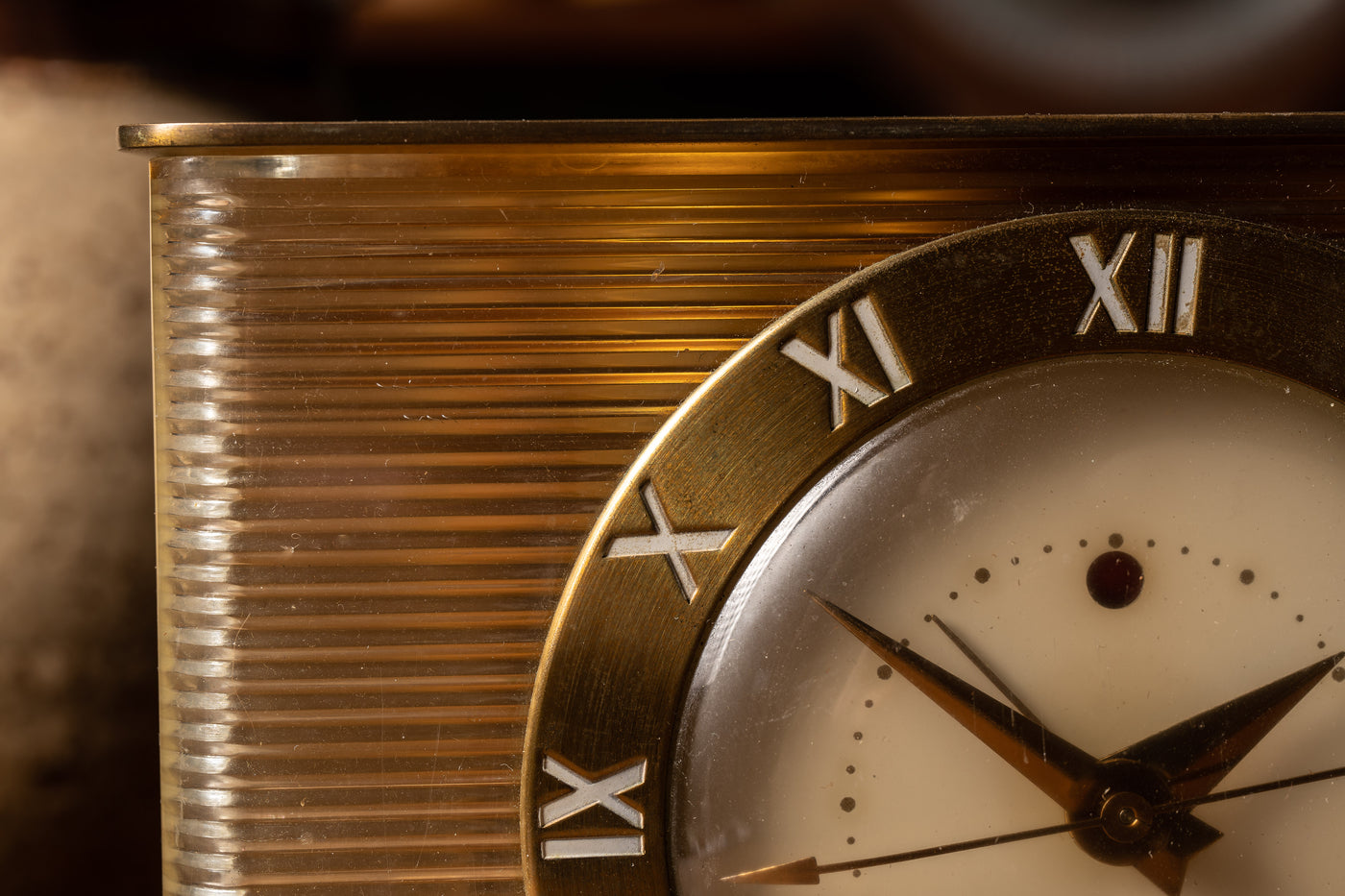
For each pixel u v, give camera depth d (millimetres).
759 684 276
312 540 276
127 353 291
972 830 276
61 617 291
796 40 290
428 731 276
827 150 275
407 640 276
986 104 291
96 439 291
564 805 275
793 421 275
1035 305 275
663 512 275
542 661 275
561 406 276
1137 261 275
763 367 275
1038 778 276
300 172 275
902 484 276
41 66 289
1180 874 276
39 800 291
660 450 274
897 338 275
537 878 274
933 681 276
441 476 276
